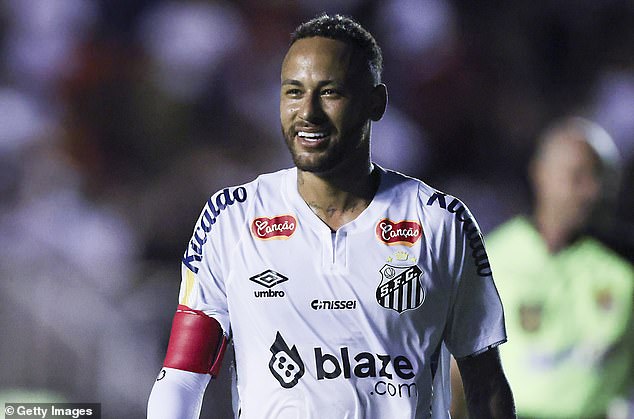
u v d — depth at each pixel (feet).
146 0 127.44
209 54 124.06
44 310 78.59
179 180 108.78
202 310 38.58
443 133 130.82
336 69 36.65
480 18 138.82
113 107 120.06
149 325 86.12
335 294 37.17
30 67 120.98
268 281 37.42
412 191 38.70
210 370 38.60
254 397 37.35
